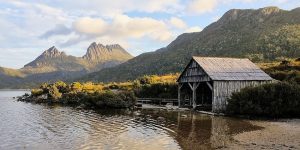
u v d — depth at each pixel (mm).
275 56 192500
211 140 31062
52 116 56844
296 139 30281
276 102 47188
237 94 50688
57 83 117312
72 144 31328
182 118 49500
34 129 41719
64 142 32469
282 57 184125
